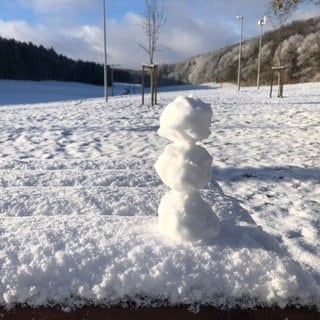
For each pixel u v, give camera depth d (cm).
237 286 176
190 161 192
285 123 1024
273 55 6606
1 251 187
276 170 572
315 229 367
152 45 1753
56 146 806
